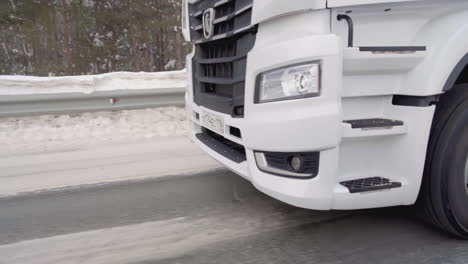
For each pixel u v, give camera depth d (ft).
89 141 20.68
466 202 9.47
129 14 58.39
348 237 10.12
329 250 9.50
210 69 11.83
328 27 7.90
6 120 21.77
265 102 8.59
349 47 8.05
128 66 60.29
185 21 13.58
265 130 8.54
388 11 8.27
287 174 8.60
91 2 56.49
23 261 9.33
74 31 55.36
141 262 9.18
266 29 8.72
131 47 60.29
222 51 10.92
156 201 12.89
